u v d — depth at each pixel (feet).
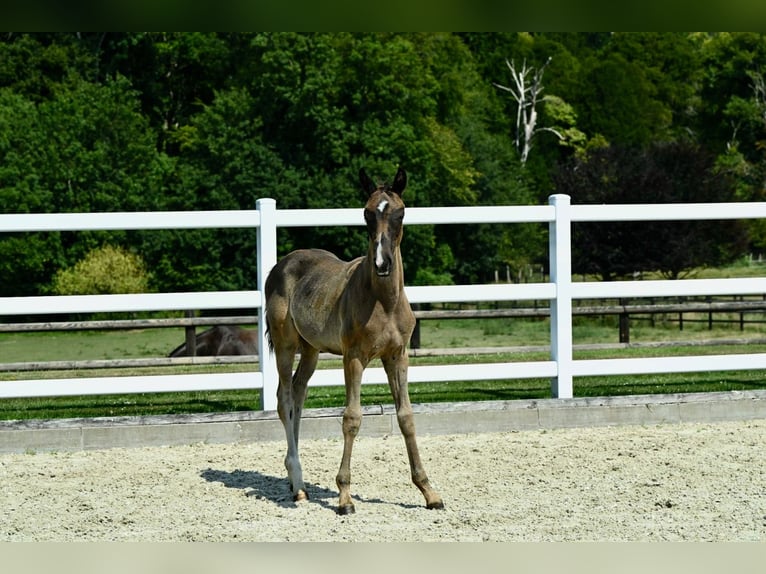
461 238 164.04
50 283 133.59
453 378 33.35
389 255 21.18
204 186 138.51
